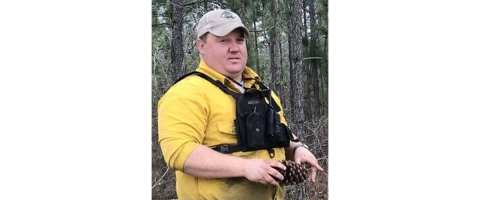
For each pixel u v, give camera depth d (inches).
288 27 128.0
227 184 100.2
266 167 95.3
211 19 103.2
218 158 95.4
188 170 96.1
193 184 101.5
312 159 107.7
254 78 108.4
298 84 128.3
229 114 100.1
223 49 102.7
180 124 96.8
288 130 105.9
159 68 124.6
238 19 104.3
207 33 103.3
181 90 99.0
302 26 128.7
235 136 100.3
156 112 125.3
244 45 105.7
